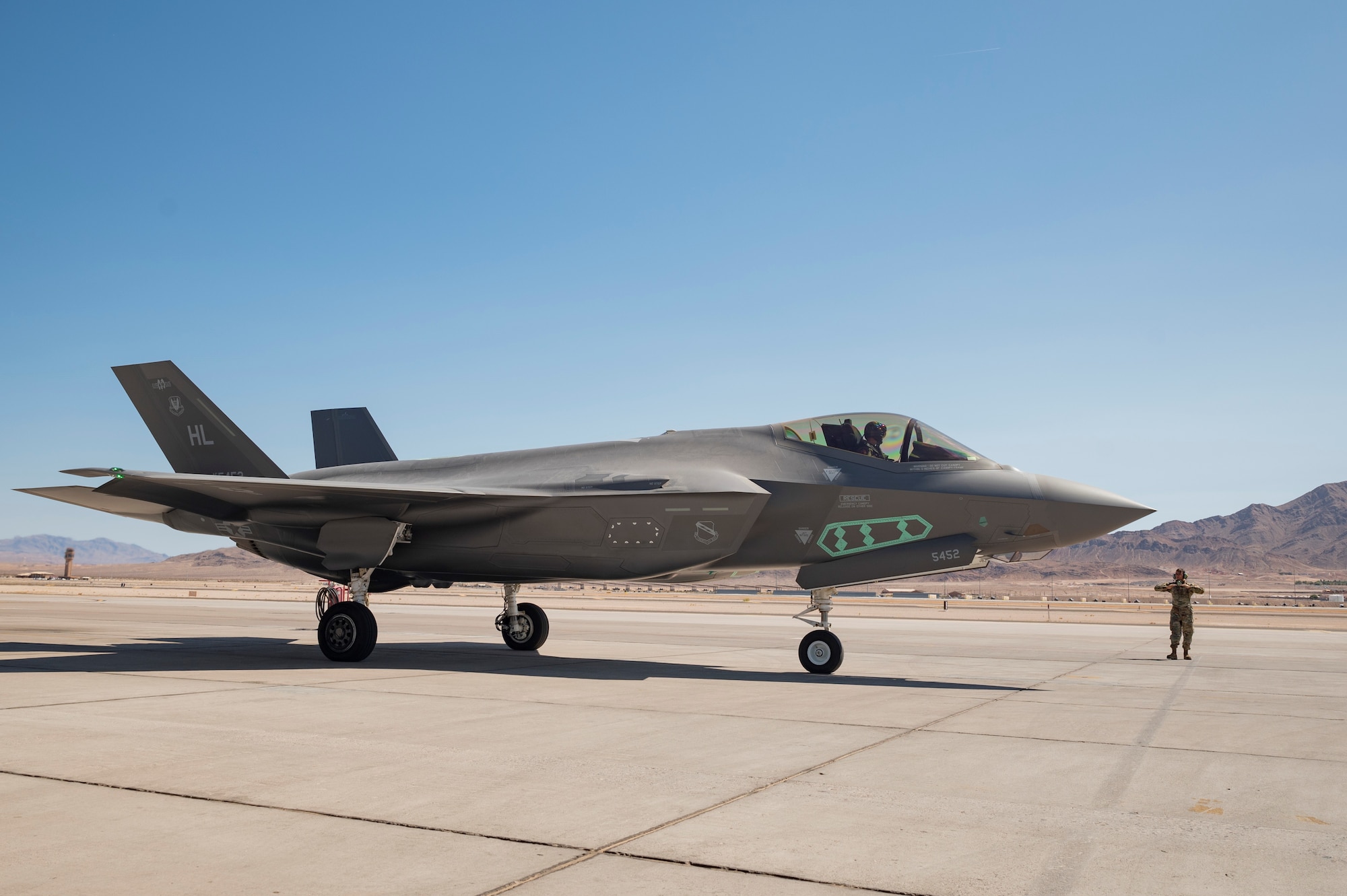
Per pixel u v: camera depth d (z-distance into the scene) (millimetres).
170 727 7391
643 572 13328
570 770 6016
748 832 4617
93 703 8648
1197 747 7352
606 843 4395
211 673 11797
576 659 15109
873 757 6633
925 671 14016
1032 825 4844
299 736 7098
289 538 14531
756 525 13367
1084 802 5379
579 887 3764
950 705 9719
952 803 5305
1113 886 3885
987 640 22891
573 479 13859
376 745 6797
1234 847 4504
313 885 3738
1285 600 111125
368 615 13734
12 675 11305
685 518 13047
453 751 6586
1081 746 7277
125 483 12922
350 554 13711
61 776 5598
